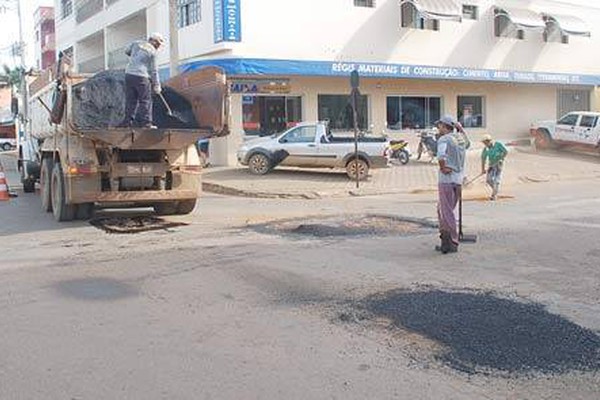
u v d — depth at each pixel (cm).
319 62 2473
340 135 2209
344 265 877
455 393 469
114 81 1285
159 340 589
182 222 1317
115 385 489
